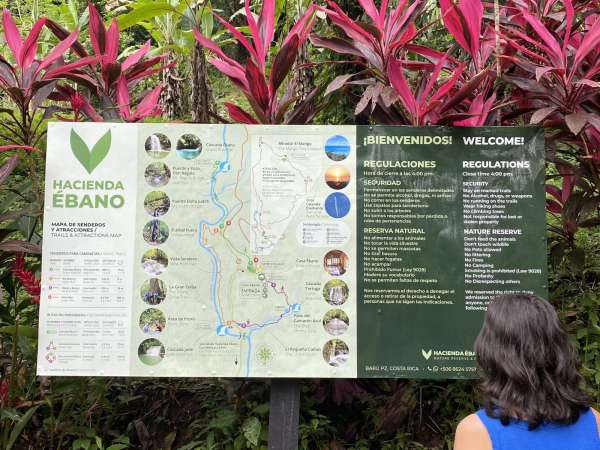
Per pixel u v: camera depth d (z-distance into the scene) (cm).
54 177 210
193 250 209
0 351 259
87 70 286
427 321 206
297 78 340
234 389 248
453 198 209
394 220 209
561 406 125
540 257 206
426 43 360
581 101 222
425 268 207
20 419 221
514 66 252
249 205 210
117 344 207
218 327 207
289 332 207
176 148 212
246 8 240
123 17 404
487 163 210
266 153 212
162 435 269
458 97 220
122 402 264
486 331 136
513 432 128
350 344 206
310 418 270
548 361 126
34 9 552
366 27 237
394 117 246
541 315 130
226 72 250
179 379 287
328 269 208
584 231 336
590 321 262
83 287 208
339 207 210
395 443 262
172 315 208
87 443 234
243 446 243
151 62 293
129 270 209
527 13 226
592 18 272
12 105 478
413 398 268
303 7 370
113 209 210
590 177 249
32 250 225
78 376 225
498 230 208
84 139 211
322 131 212
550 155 239
